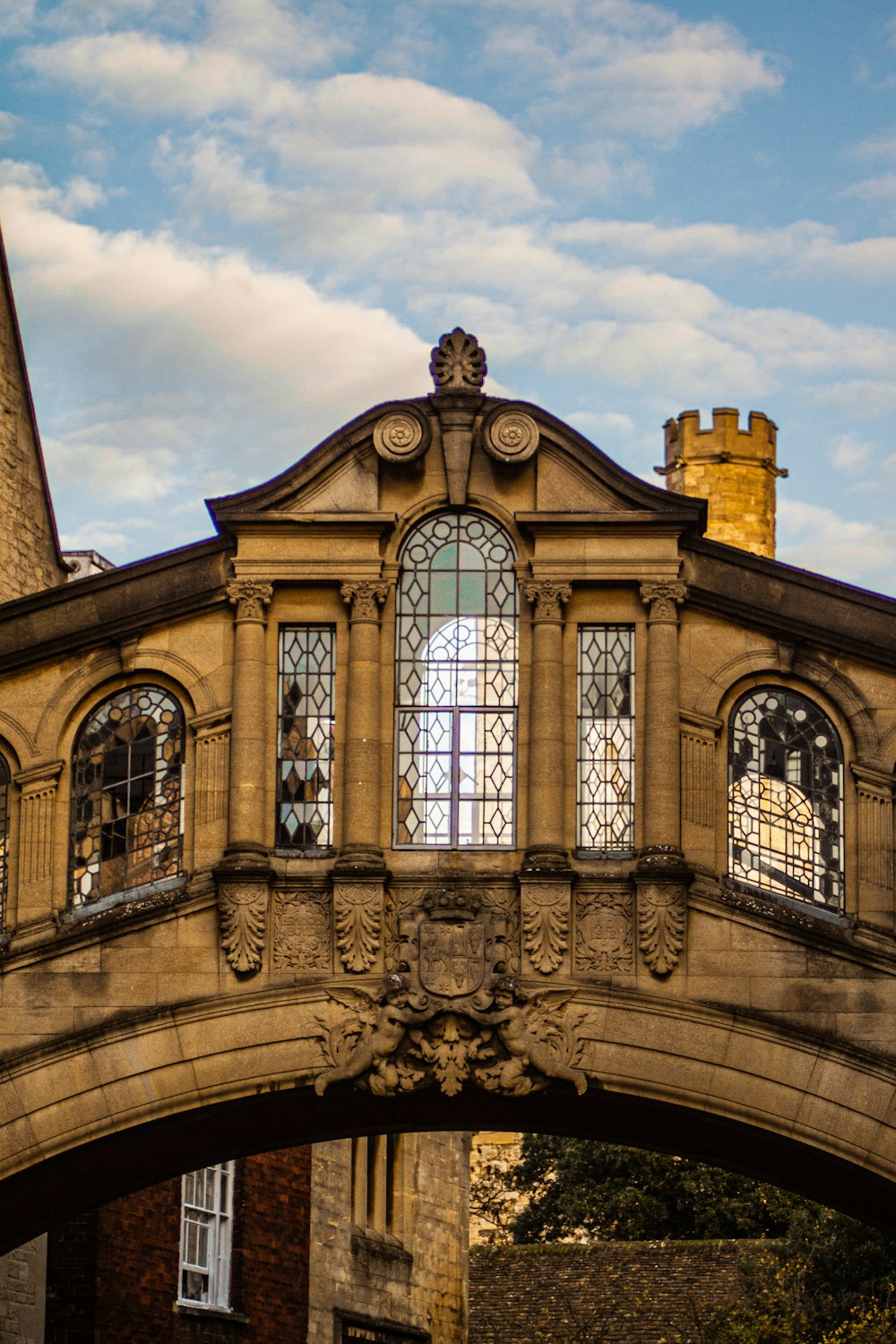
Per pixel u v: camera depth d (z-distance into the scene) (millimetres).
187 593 28562
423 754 28219
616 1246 56094
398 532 28500
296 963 27531
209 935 27719
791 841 27953
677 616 28172
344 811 27797
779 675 28312
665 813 27531
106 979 27672
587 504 28328
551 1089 27062
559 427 28422
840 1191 30609
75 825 28484
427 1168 47438
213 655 28594
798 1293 49469
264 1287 40875
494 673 28406
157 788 28516
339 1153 43906
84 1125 27391
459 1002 27125
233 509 28422
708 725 27984
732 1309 51750
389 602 28500
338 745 28156
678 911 27203
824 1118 26797
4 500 36406
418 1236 46719
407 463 28453
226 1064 27375
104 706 28828
